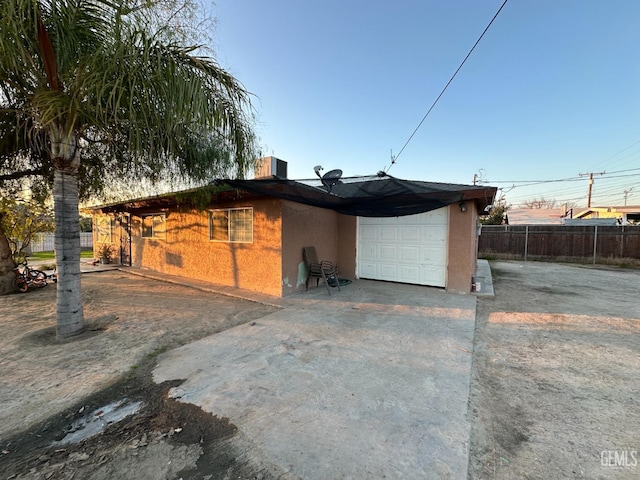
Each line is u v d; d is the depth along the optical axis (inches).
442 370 114.2
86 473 64.1
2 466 66.2
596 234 476.4
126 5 112.6
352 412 86.4
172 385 102.3
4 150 185.9
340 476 62.8
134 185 221.9
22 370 113.9
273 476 62.9
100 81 108.7
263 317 184.7
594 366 119.8
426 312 194.4
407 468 65.1
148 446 72.8
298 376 108.4
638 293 261.3
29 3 98.0
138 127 127.9
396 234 290.0
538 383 106.2
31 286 269.4
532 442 75.0
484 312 201.0
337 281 259.0
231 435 76.4
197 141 175.6
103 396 96.3
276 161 263.0
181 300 229.5
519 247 540.7
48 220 298.7
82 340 145.7
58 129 138.8
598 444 74.0
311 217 273.1
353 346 137.3
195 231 308.5
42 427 80.5
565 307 213.6
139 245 388.8
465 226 247.1
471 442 74.9
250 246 258.1
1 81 133.6
